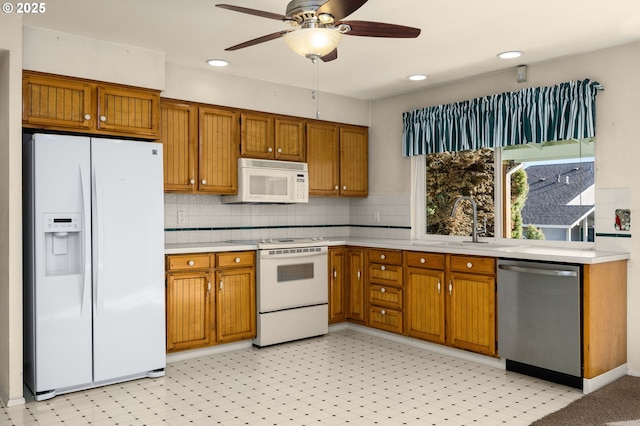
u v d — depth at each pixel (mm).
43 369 3246
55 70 3486
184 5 3055
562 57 4051
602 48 3830
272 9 3113
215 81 4512
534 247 4152
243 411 3057
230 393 3365
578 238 4074
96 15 3217
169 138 4242
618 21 3293
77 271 3453
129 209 3594
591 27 3398
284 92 4977
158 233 3732
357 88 5129
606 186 3836
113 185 3525
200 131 4414
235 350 4430
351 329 5203
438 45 3766
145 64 3879
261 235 5203
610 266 3545
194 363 4039
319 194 5250
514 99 4301
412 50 3889
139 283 3629
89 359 3414
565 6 3053
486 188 4703
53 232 3346
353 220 5867
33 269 3262
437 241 4969
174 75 4277
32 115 3393
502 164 4578
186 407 3125
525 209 4418
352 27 2494
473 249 3994
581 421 2865
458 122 4738
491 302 3889
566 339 3441
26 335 3449
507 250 3832
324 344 4621
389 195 5469
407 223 5281
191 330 4117
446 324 4211
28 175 3369
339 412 3039
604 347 3486
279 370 3857
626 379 3613
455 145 4762
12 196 3184
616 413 2980
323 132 5289
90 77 3629
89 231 3418
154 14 3197
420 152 5074
